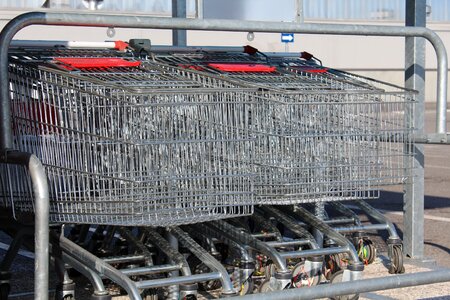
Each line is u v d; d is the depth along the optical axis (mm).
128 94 4734
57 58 5516
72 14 4555
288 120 5664
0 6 20031
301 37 27344
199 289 6004
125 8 18891
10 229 5820
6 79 4391
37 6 20188
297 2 8195
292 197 5680
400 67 29219
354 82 5992
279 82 5938
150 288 5109
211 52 6801
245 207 5426
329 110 5777
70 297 5137
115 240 6859
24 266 6930
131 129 4906
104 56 6039
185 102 4953
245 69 6148
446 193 10844
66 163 4984
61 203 5035
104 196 4957
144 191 5004
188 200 5156
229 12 8148
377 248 7410
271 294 4105
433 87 29844
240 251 5664
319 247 5992
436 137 5434
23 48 5922
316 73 6359
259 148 5582
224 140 5211
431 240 7852
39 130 5055
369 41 28594
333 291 4262
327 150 5812
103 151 4930
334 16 25750
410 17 6727
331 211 9273
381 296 5832
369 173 5938
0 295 5516
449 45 29781
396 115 5949
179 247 6027
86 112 4938
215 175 5234
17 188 5164
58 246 5102
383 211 9469
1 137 4391
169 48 6629
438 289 6051
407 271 6508
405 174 6547
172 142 4930
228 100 5402
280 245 5855
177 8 7168
